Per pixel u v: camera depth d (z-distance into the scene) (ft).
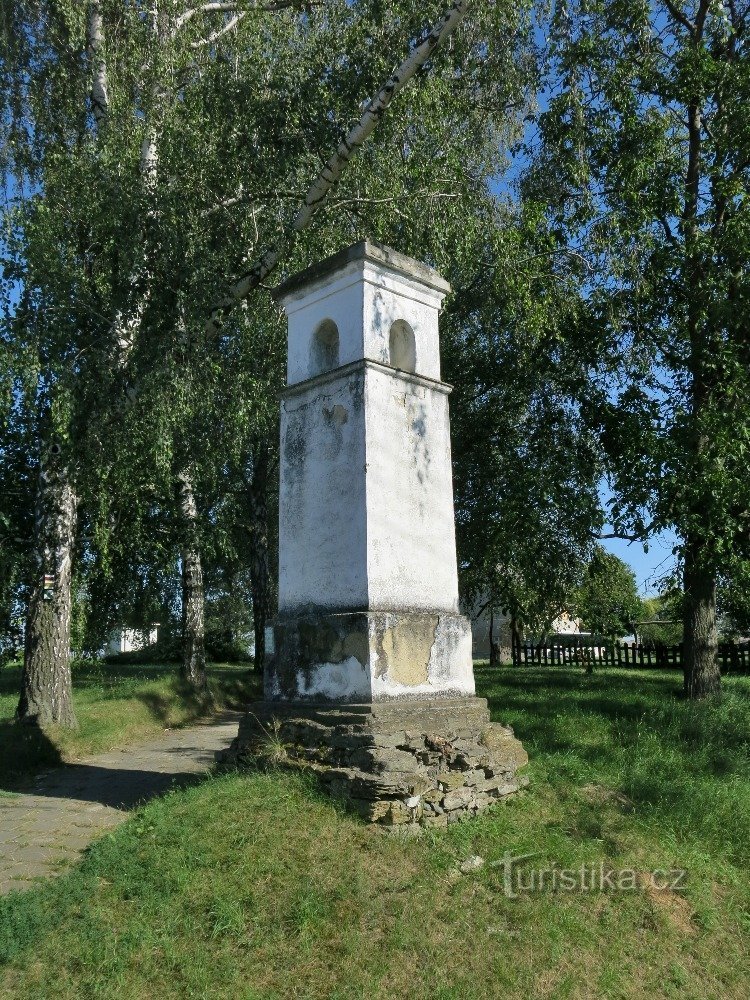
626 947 17.66
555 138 43.62
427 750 21.57
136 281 36.63
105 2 41.57
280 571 26.08
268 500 82.94
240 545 81.46
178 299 35.76
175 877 17.80
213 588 98.37
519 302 39.40
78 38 40.16
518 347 45.85
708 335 40.75
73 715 39.27
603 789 24.88
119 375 36.55
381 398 24.58
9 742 33.83
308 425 25.93
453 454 52.37
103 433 36.76
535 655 84.23
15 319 34.78
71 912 17.06
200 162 37.06
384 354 25.22
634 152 41.88
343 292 25.71
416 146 39.91
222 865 18.29
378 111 34.27
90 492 40.42
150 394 34.76
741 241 38.24
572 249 40.32
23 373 33.65
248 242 38.45
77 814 25.44
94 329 36.76
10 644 56.49
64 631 39.60
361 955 15.83
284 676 24.79
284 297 27.89
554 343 45.11
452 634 24.77
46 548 39.73
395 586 23.71
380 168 38.88
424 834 19.95
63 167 36.96
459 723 23.34
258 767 23.07
